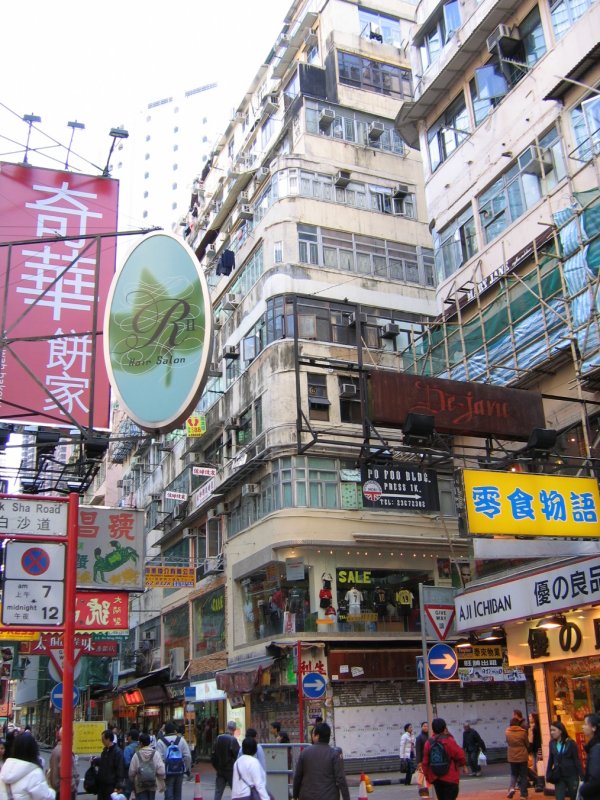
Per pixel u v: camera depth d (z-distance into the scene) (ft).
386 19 104.68
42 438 38.24
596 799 20.40
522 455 41.04
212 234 110.63
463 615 43.39
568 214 50.70
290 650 70.33
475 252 63.67
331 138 92.17
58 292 39.93
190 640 96.43
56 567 25.22
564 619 38.81
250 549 79.87
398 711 70.44
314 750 22.15
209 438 96.22
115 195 42.55
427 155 71.56
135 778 32.65
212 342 32.37
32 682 169.17
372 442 77.71
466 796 42.65
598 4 51.98
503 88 60.95
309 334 81.15
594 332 46.14
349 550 74.95
